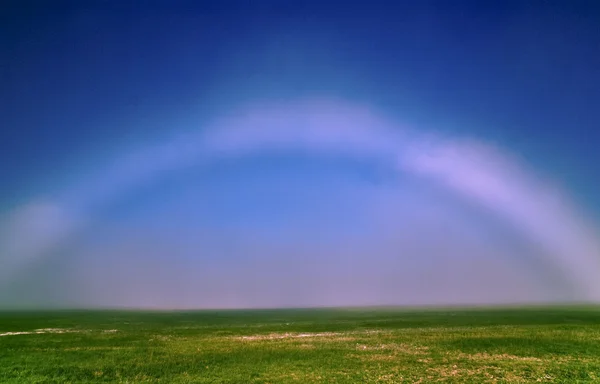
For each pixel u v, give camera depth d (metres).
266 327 74.81
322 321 102.12
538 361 33.97
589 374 29.50
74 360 35.22
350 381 27.64
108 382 27.92
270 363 33.59
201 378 28.66
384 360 34.56
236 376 29.12
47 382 27.91
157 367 32.06
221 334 59.59
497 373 29.88
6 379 28.56
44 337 53.81
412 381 27.84
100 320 112.81
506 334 50.94
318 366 32.34
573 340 44.19
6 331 69.12
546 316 103.62
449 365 32.50
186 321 110.38
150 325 87.69
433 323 78.88
